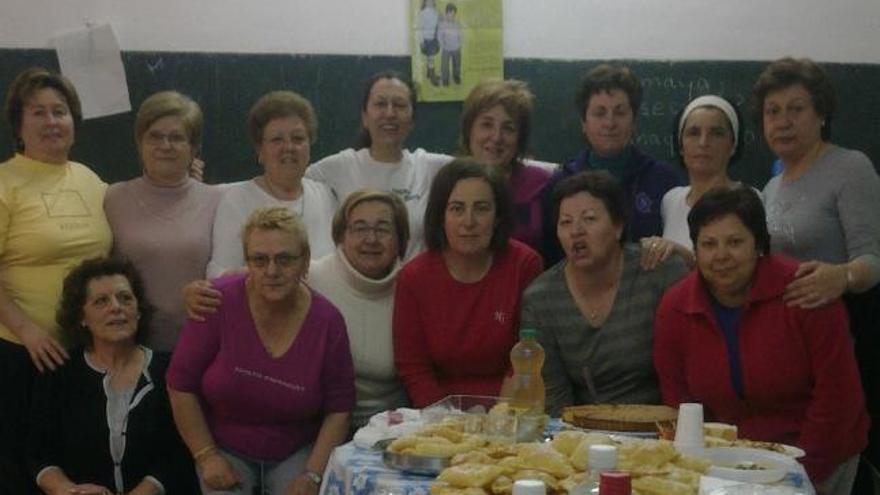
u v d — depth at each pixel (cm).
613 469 194
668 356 297
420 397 320
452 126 437
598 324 308
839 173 325
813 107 328
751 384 285
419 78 434
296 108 357
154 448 336
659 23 439
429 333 322
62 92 359
